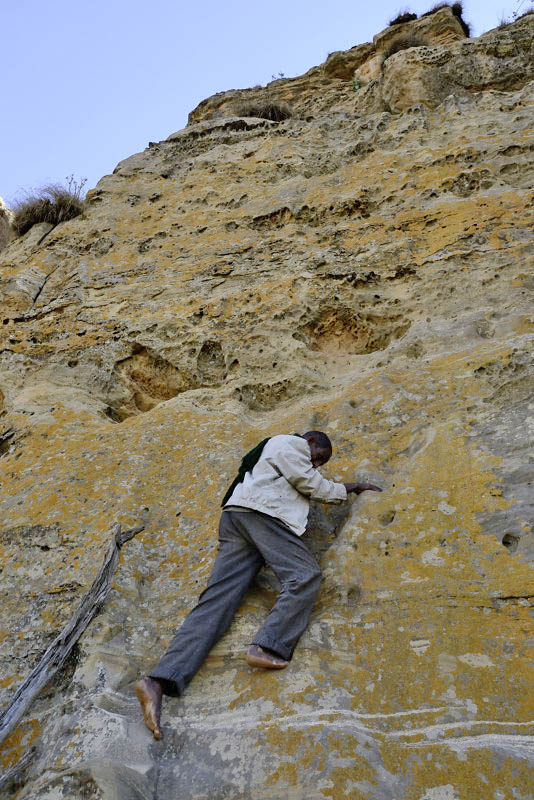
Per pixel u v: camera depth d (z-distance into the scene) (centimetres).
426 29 1426
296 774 255
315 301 612
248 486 346
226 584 330
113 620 349
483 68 1015
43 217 940
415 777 249
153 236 809
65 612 367
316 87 1552
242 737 275
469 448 388
